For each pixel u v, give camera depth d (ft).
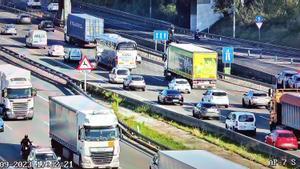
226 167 135.85
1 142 207.92
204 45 438.81
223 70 356.38
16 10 570.87
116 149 177.06
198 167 135.74
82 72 344.49
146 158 192.24
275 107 227.20
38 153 171.01
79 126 176.76
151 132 225.15
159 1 580.71
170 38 444.14
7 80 237.25
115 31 486.38
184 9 538.88
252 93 277.64
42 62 368.68
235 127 231.50
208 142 215.10
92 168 175.83
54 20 512.22
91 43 418.72
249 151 204.23
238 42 456.04
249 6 504.43
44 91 291.58
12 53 379.35
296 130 217.77
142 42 439.22
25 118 238.89
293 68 366.84
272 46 434.30
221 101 274.57
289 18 473.26
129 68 354.33
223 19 513.04
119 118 240.32
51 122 196.03
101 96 281.33
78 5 625.00
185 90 302.45
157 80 333.62
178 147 205.16
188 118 237.04
